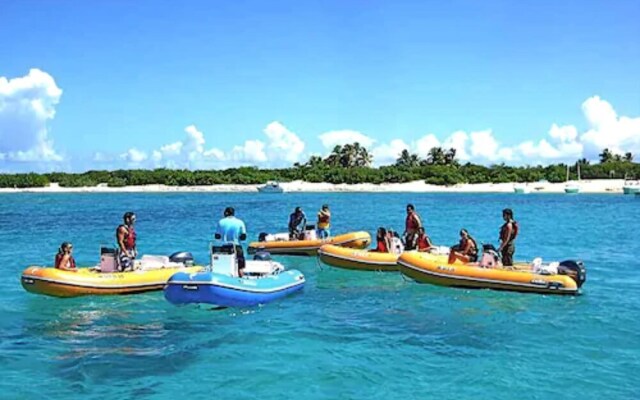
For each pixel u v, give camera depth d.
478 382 7.89
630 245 23.56
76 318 11.17
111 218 41.62
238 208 53.66
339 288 14.06
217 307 11.58
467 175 108.44
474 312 11.59
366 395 7.48
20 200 74.31
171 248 23.28
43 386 7.84
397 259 14.89
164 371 8.35
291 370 8.35
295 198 76.50
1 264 19.31
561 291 12.78
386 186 103.75
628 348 9.30
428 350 9.24
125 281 12.78
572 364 8.57
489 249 14.04
